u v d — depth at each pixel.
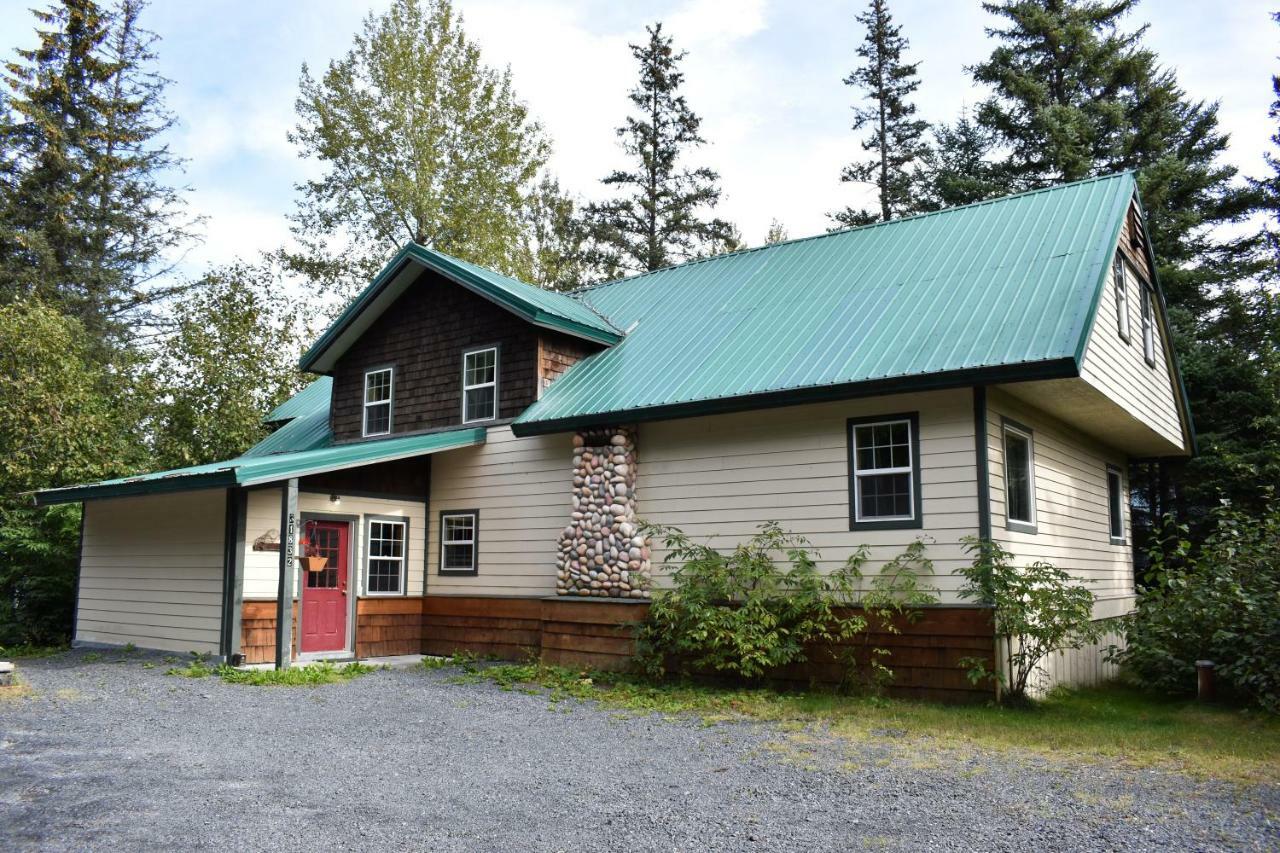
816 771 6.95
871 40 32.25
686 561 11.97
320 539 13.94
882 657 10.47
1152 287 15.24
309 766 7.05
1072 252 11.44
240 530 12.87
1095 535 14.32
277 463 12.54
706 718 9.30
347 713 9.40
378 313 16.84
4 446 18.27
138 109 31.45
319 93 27.56
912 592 10.18
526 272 32.59
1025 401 11.55
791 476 11.46
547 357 14.52
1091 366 10.66
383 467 14.79
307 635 13.57
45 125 28.91
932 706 9.75
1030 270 11.45
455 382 15.61
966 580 10.02
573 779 6.71
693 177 35.03
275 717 9.10
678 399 11.86
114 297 30.56
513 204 29.44
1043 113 23.20
